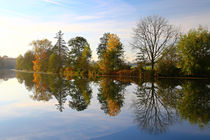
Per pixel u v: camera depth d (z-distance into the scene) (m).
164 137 5.63
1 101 11.80
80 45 60.25
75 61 57.09
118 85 22.28
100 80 30.42
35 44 69.38
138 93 15.54
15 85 21.45
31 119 7.67
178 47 33.78
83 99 12.66
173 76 37.41
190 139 5.49
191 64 32.09
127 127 6.59
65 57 68.19
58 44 69.00
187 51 31.91
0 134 5.91
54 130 6.25
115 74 45.56
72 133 5.94
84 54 49.34
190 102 11.51
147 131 6.16
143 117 8.00
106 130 6.24
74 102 11.55
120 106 10.35
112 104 10.93
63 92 15.94
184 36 33.41
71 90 17.27
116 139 5.43
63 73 56.19
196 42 32.03
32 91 16.45
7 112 8.88
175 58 37.12
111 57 45.66
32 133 5.97
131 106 10.34
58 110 9.30
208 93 15.22
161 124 6.95
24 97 13.33
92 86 20.91
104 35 65.56
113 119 7.65
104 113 8.70
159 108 9.81
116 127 6.58
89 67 48.72
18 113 8.66
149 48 39.00
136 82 26.81
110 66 45.84
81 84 23.17
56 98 12.99
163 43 38.38
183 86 20.55
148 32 38.91
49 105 10.58
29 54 81.44
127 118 7.83
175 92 15.91
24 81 27.28
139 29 39.59
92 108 9.81
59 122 7.20
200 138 5.57
